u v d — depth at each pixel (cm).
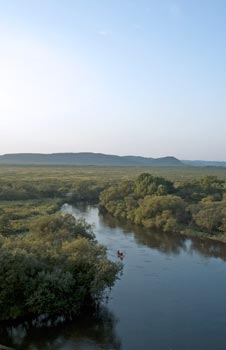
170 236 11919
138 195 16400
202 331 5809
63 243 7088
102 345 5353
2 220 11031
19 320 5806
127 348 5300
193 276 8144
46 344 5356
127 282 7719
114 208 15938
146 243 10969
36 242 7012
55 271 6006
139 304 6675
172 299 6919
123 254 9756
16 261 5875
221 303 6788
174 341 5497
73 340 5472
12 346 5288
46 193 19838
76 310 6134
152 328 5856
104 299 6831
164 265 8881
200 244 10956
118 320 6081
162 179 17088
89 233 9644
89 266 6284
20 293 5850
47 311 5794
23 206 15575
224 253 10006
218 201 14500
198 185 17275
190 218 13262
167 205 13488
